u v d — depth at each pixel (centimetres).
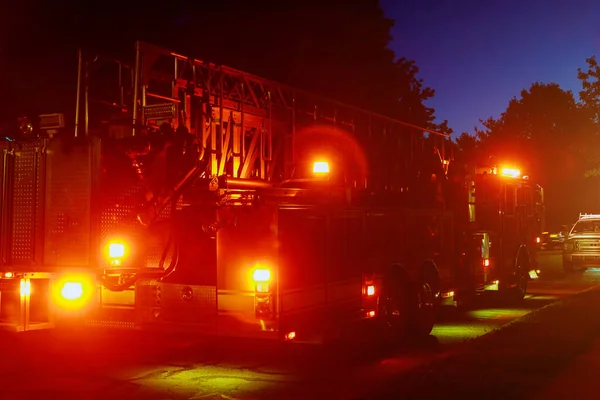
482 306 1496
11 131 827
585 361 818
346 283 893
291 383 786
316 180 1038
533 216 1661
